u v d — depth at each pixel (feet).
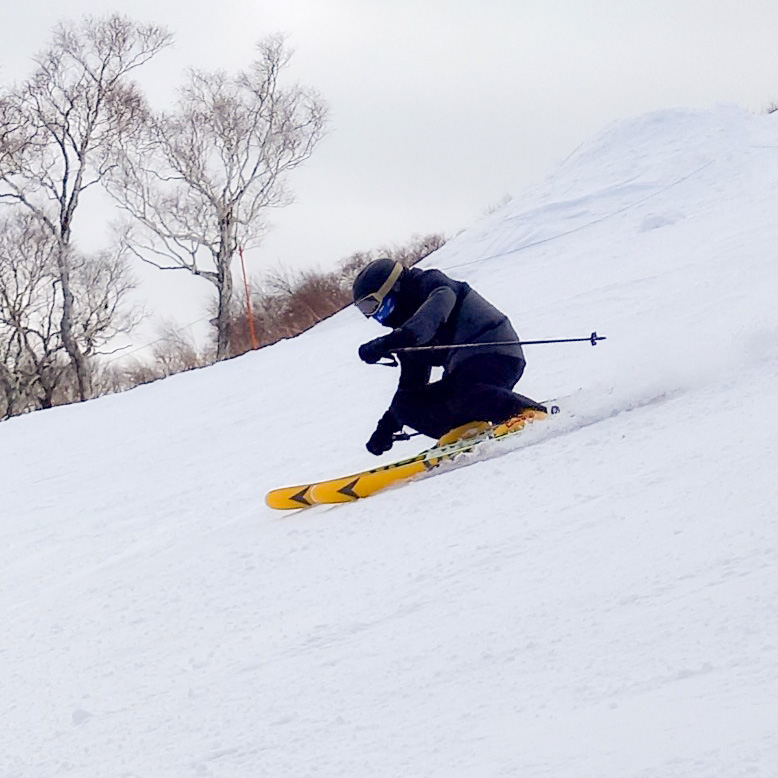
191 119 215.31
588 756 15.31
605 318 73.87
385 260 44.16
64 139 219.41
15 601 40.70
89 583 40.32
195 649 27.91
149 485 61.52
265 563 35.32
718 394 38.37
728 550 22.38
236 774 18.84
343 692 21.40
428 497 37.78
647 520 26.50
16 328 221.87
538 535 28.50
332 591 29.53
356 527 36.78
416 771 16.74
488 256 137.49
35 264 221.66
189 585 35.06
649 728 15.64
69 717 24.90
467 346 42.88
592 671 18.58
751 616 18.65
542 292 99.25
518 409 42.78
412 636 23.57
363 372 87.30
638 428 37.40
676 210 119.55
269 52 216.13
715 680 16.70
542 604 22.74
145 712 23.77
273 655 25.27
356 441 57.93
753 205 113.09
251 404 85.56
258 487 52.29
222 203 216.54
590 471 33.88
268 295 225.15
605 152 158.20
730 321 55.72
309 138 222.28
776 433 30.45
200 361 230.68
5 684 29.19
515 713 17.89
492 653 20.97
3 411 223.92
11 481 76.48
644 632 19.51
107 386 242.78
